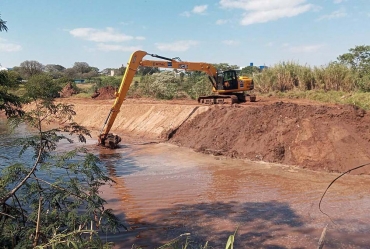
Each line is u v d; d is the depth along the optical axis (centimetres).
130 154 1486
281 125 1372
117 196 940
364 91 2336
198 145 1552
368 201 859
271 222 747
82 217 488
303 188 974
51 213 493
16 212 509
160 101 2617
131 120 2223
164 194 950
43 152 538
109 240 672
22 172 514
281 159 1269
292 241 655
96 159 544
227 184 1029
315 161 1184
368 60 2831
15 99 604
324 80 2528
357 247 626
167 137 1777
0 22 564
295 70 2678
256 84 2784
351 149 1181
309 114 1367
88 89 4528
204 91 2833
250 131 1441
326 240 654
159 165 1281
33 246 424
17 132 1956
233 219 769
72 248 390
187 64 1881
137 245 650
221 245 645
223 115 1672
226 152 1422
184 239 672
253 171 1168
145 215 802
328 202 858
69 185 525
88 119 2614
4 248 458
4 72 622
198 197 920
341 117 1304
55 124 2658
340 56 3141
